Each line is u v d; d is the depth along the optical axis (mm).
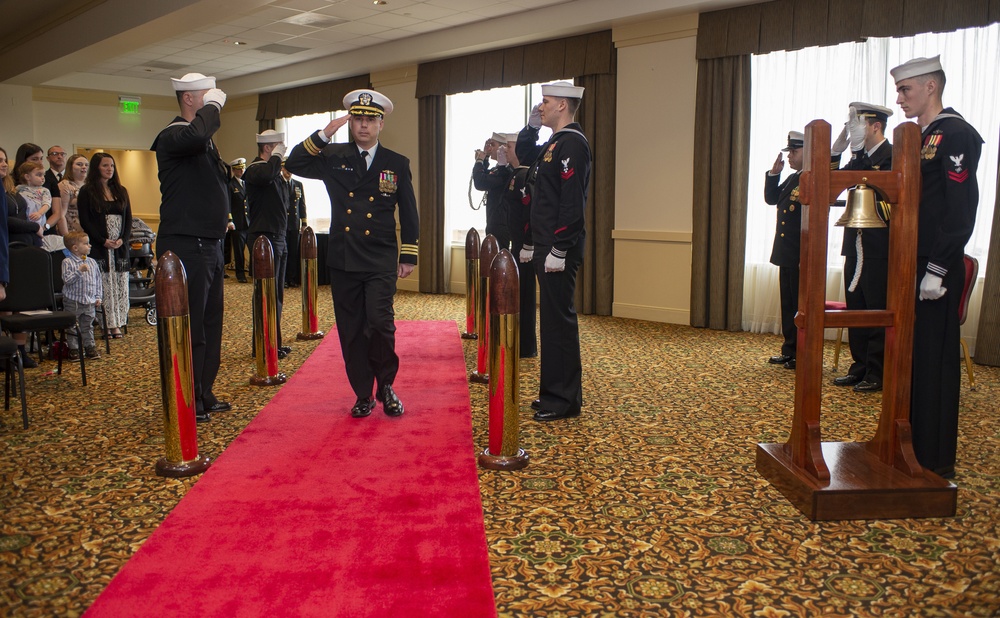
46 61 9242
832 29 6137
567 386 4031
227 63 10898
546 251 3881
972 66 5578
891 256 2885
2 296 3559
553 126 4004
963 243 2957
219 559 2342
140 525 2650
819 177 2787
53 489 2988
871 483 2762
